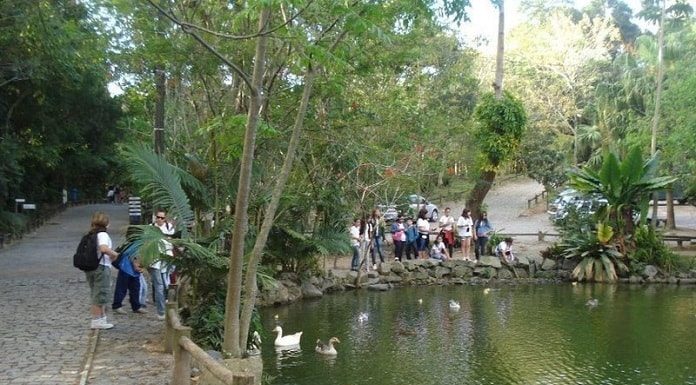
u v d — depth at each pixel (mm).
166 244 9328
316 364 11289
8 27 15750
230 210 11922
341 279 19391
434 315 15758
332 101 14516
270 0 5707
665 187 23719
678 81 28844
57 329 9750
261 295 16516
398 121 18000
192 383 7391
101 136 33938
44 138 28438
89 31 15711
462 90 26062
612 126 38969
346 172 17766
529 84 40500
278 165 15375
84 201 50094
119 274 10992
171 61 11469
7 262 17766
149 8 10000
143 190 9977
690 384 10375
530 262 22297
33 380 7293
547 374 10898
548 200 37438
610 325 14734
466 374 10812
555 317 15633
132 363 8070
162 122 12820
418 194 24828
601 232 22016
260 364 7336
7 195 25328
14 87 21938
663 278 21734
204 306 10023
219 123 8609
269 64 10219
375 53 11625
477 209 25453
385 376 10656
